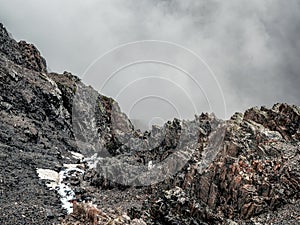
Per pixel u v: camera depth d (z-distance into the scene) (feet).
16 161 197.26
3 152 201.87
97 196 173.78
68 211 144.05
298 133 165.68
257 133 164.66
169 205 125.49
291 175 139.44
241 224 125.49
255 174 142.20
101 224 119.96
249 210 129.80
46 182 181.68
